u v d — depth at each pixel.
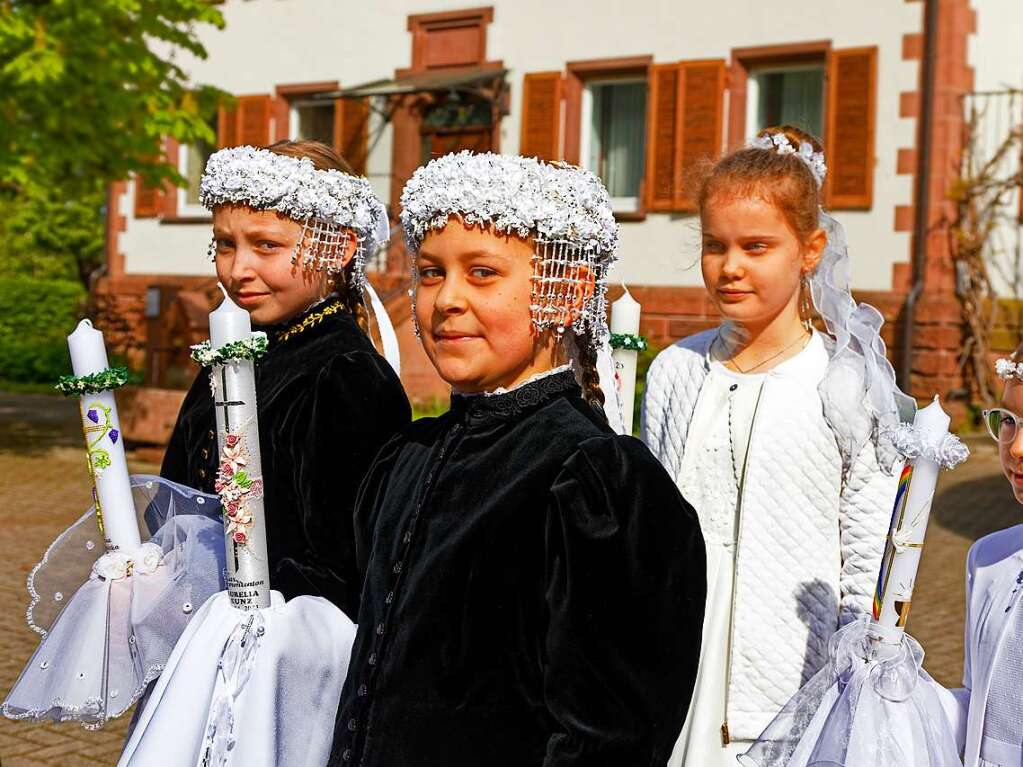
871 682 2.50
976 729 2.58
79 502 11.37
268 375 3.04
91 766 5.18
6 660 6.52
